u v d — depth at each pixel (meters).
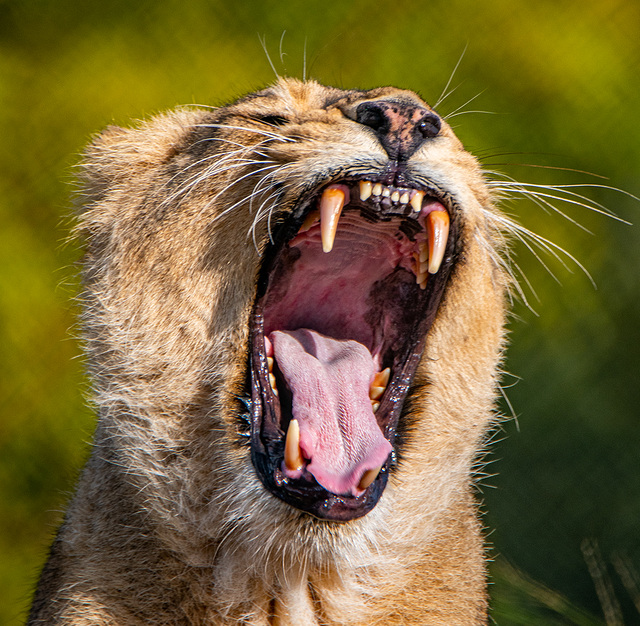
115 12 21.80
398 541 8.88
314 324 10.80
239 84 21.03
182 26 21.56
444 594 9.18
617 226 20.02
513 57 21.66
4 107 21.06
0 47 21.56
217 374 8.70
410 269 9.92
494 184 10.05
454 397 9.36
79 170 10.84
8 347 20.59
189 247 8.84
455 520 9.42
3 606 20.03
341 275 10.30
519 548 14.63
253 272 8.81
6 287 20.50
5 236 20.59
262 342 8.93
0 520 20.58
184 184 9.05
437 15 21.78
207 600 8.52
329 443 8.87
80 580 8.62
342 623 8.78
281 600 8.59
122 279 9.12
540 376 17.23
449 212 8.69
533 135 21.22
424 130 8.57
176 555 8.59
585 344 18.06
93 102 20.98
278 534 8.16
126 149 9.94
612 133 21.48
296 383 9.34
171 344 8.80
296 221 8.81
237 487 8.41
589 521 15.05
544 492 15.40
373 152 8.40
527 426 16.38
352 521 8.19
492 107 21.31
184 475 8.64
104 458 9.09
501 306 9.88
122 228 9.34
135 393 8.84
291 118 9.05
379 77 21.16
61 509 11.12
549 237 20.34
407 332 9.95
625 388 17.05
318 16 21.62
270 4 21.66
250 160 8.83
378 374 9.77
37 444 20.72
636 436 15.98
